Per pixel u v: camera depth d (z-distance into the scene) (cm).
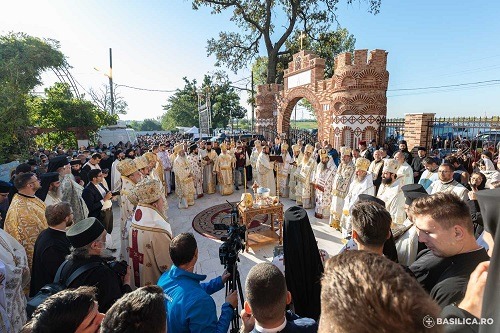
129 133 2191
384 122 1067
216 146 1120
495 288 72
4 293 240
